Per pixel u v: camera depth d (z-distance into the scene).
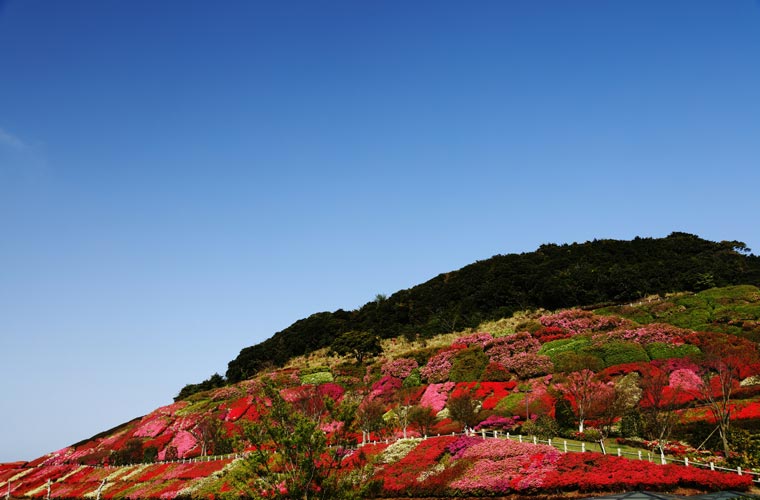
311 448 28.25
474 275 118.00
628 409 47.41
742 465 34.59
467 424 52.84
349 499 28.17
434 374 75.44
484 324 98.56
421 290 125.81
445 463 42.84
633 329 70.19
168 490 54.66
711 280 86.69
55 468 79.25
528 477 36.72
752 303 73.19
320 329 122.19
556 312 94.19
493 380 68.88
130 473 66.06
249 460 28.41
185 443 73.06
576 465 36.75
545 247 124.62
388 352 97.12
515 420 53.16
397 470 43.75
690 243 107.25
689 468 33.94
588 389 50.78
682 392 48.97
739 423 41.19
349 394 74.38
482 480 38.16
